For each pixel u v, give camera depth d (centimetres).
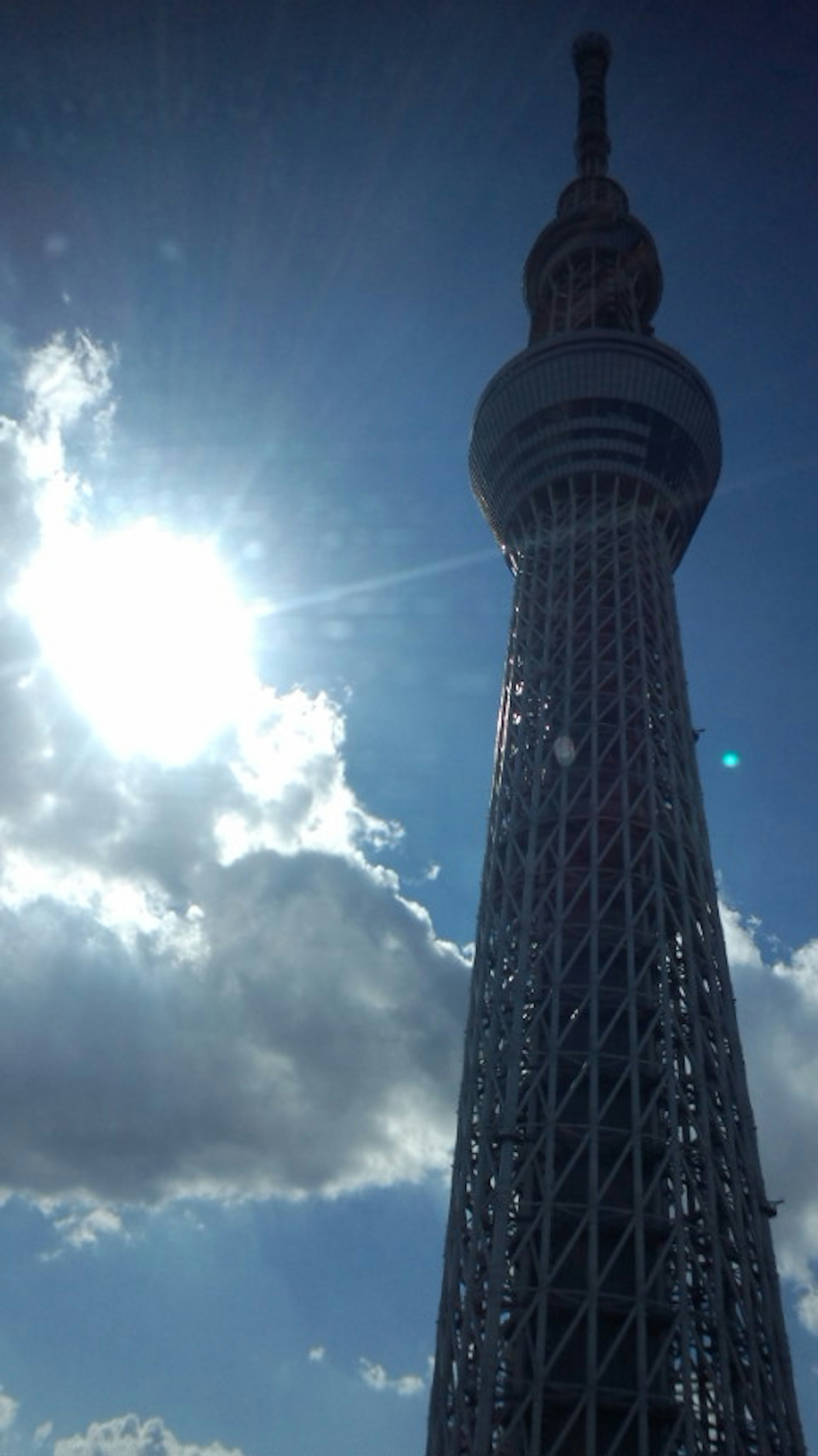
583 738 13212
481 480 16412
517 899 12294
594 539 14762
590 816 12425
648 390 15362
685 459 15588
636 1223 9825
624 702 13438
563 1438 8888
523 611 14862
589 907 11875
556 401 15450
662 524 15450
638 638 14050
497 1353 9300
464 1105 11256
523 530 15700
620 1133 10375
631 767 12962
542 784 12975
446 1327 10019
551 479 15325
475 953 12338
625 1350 9488
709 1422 9256
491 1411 9025
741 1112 11262
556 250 18575
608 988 11225
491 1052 11225
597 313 17488
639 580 14512
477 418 16462
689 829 12888
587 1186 10231
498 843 12912
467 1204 10619
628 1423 8912
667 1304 9556
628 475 15162
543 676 13925
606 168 19788
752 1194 10756
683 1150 10556
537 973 11569
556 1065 10744
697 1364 9544
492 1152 10625
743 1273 10144
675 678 14112
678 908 12106
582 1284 9788
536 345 15925
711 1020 11588
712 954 12056
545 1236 9788
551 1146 10269
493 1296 9525
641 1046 10894
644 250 18200
